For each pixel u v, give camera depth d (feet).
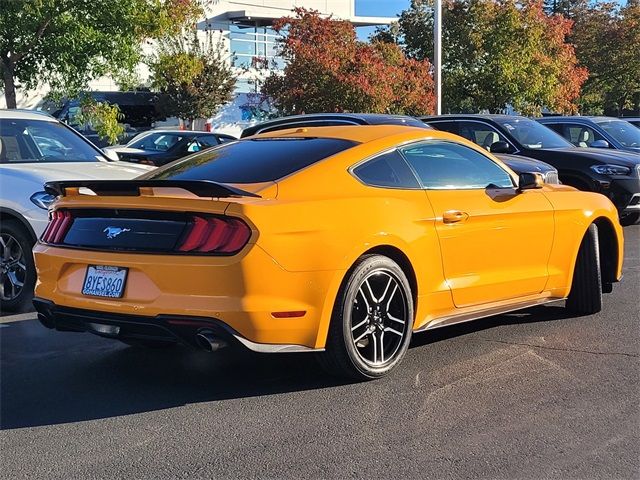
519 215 19.43
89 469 12.42
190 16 96.27
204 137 54.60
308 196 15.65
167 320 14.46
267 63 102.12
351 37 76.43
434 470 12.26
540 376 16.93
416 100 74.18
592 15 129.08
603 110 144.87
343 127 19.39
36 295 16.67
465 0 86.99
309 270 14.84
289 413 14.79
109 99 99.14
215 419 14.53
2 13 47.01
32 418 14.65
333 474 12.14
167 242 14.79
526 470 12.26
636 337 20.15
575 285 22.27
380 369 16.52
